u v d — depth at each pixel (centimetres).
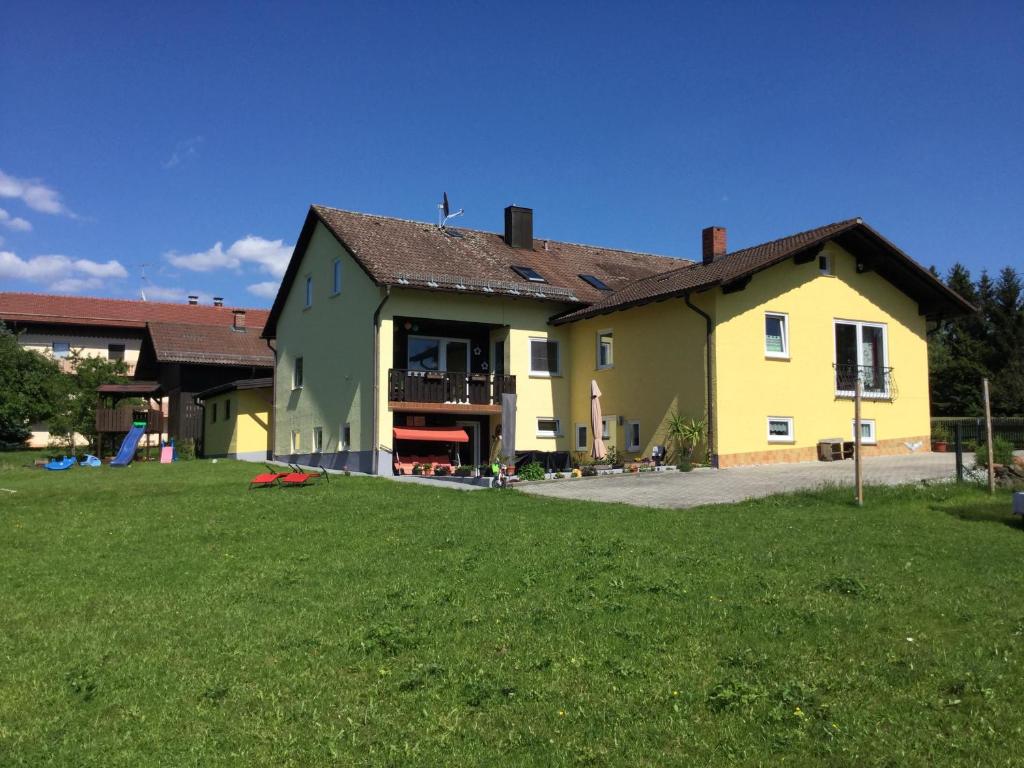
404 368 2911
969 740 590
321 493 1905
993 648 746
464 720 650
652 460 2523
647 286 2833
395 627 845
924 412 2827
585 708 659
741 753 586
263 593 1004
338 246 2980
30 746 630
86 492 2059
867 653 746
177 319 6225
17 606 975
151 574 1118
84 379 4353
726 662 737
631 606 888
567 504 1644
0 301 5828
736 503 1590
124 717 674
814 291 2620
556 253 3469
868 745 589
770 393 2494
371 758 598
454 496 1822
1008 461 1867
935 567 1024
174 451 3659
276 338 3572
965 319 5572
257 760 602
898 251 2642
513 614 879
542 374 2970
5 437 4766
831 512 1436
